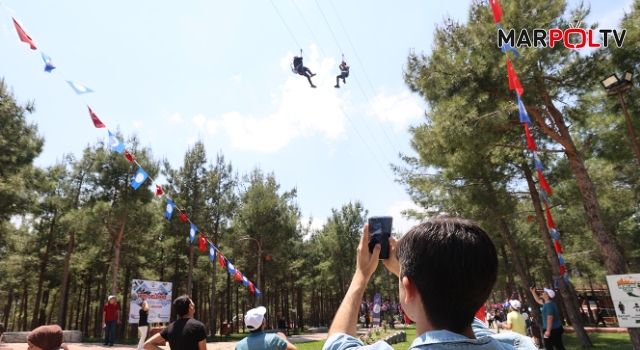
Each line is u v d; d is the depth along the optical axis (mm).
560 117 9672
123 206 18734
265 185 27062
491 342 867
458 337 853
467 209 13445
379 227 1202
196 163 24703
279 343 3498
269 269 28469
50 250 26875
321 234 37562
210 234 26000
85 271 30453
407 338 17297
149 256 24844
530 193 12859
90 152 23656
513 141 11852
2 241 17422
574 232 17812
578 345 12078
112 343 13711
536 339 10727
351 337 1008
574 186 11953
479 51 9750
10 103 15492
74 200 23531
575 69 9633
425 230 1012
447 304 904
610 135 9711
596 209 9031
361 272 1171
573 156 9508
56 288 31859
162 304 15344
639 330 7598
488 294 951
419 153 11898
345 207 34969
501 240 19109
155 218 20125
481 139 9156
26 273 25938
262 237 25750
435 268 921
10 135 15523
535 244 22688
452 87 10102
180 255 27062
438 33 11406
